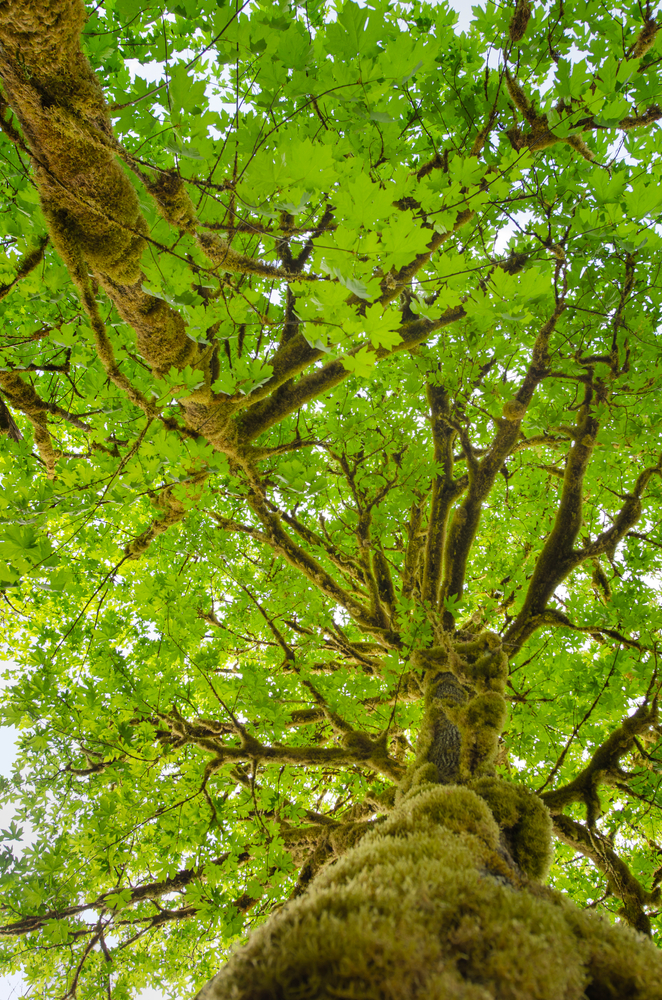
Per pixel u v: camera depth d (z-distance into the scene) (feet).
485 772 9.04
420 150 12.77
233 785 14.66
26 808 13.52
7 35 5.50
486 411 16.42
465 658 12.06
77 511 10.00
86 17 5.66
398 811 7.51
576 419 17.70
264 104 6.77
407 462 15.85
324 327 6.67
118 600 18.08
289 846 14.11
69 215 7.51
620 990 3.99
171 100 6.18
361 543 16.10
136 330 9.43
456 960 3.56
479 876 4.72
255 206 6.44
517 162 9.04
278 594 16.48
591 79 8.63
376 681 15.60
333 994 3.14
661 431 15.33
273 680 15.38
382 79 6.52
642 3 11.39
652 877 15.37
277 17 6.37
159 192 6.77
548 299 14.92
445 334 15.60
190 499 11.36
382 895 3.93
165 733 14.60
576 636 16.05
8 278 9.52
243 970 3.51
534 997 3.39
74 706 12.82
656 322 14.83
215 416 11.23
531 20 11.16
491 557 19.98
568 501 16.26
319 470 15.69
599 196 9.87
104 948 13.88
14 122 9.28
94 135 6.35
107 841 12.35
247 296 8.67
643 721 12.99
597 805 12.55
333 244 5.78
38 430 11.58
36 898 12.44
